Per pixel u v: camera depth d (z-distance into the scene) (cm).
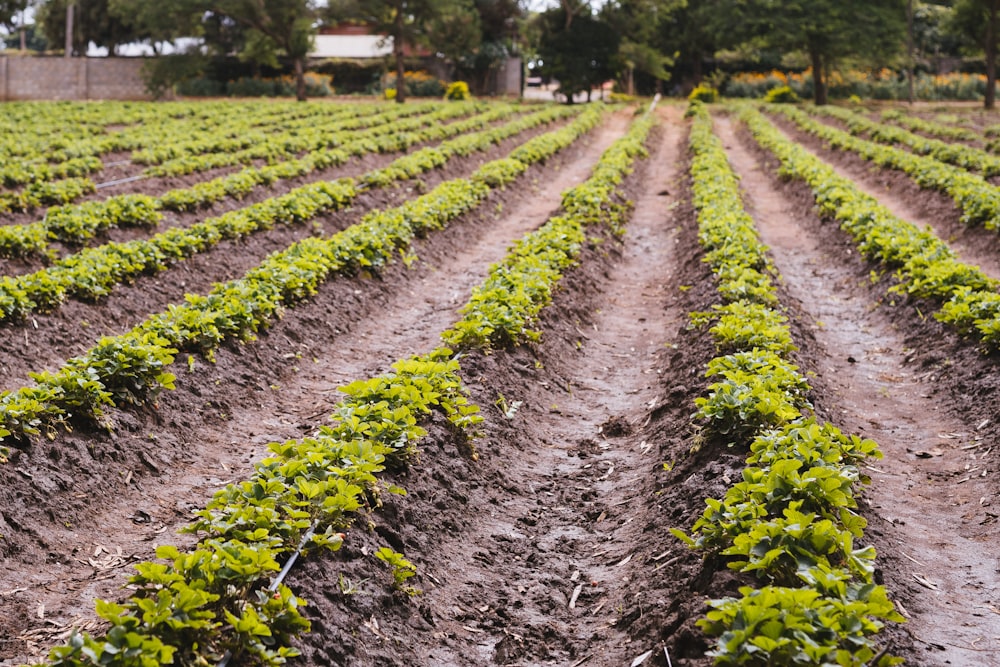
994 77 5662
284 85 6431
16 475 719
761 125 3672
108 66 6022
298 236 1683
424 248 1644
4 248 1344
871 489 809
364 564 611
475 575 680
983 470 823
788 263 1700
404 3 5634
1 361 1016
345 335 1238
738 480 686
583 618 634
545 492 828
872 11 5659
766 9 5800
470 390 920
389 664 554
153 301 1280
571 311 1282
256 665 491
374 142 2869
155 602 509
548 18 6150
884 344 1219
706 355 999
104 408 837
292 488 624
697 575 584
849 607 471
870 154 2648
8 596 626
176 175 2253
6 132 3123
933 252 1340
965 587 649
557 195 2427
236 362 1025
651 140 3575
